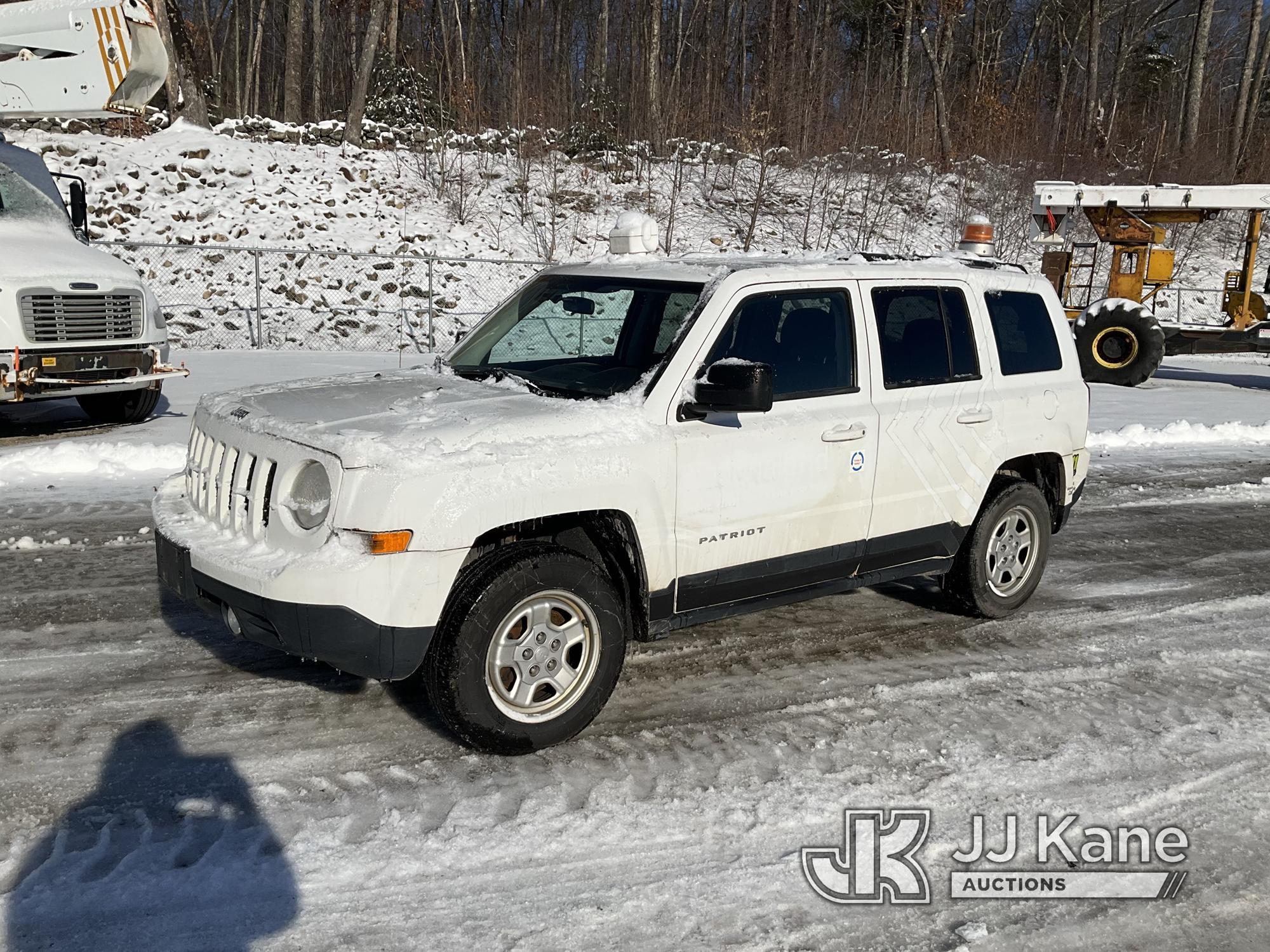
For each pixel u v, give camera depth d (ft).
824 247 91.45
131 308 34.42
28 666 16.22
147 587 20.02
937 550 18.35
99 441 32.40
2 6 27.35
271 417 14.08
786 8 128.26
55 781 12.79
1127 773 13.64
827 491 16.22
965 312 18.58
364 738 14.11
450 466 12.75
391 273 72.23
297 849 11.46
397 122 99.04
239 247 66.80
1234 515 28.91
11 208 35.45
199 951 9.77
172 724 14.39
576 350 16.56
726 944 10.09
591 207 89.97
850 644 18.31
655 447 14.32
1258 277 99.66
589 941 10.08
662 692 16.02
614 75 136.56
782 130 105.91
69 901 10.43
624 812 12.41
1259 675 17.12
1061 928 10.49
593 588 13.83
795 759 13.87
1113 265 60.29
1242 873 11.49
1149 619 19.95
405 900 10.64
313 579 12.32
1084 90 158.81
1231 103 163.32
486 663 13.08
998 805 12.80
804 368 16.20
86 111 27.76
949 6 124.26
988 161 110.01
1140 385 58.03
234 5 158.30
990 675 16.94
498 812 12.33
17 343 31.30
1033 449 19.34
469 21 146.61
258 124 90.84
